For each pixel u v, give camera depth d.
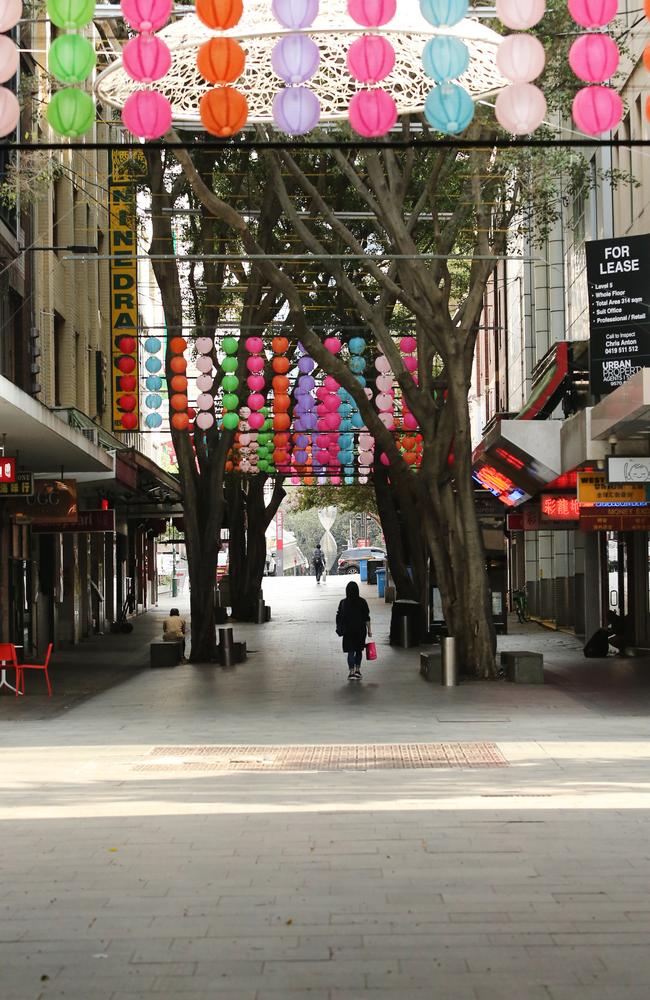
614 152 36.88
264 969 8.11
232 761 17.38
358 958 8.30
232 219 22.67
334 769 16.58
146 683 29.62
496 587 44.41
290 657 36.25
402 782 15.41
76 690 27.86
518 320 57.34
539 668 27.84
